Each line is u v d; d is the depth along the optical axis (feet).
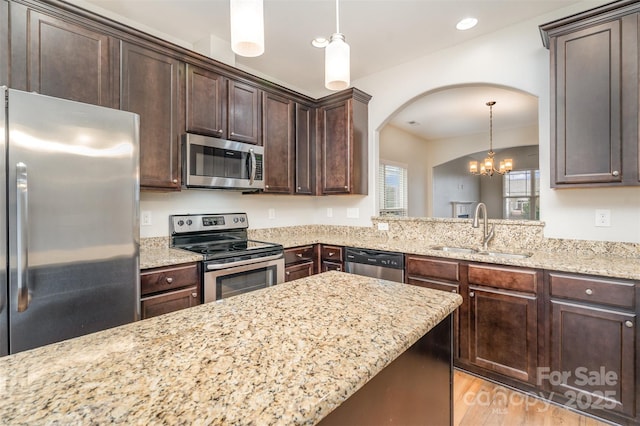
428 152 21.45
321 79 11.78
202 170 8.02
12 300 4.40
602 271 5.57
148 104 7.16
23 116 4.49
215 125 8.44
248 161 9.02
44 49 5.75
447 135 20.10
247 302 3.74
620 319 5.44
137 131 5.68
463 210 25.80
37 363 2.34
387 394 2.87
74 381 2.08
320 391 1.97
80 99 6.16
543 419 5.83
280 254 8.82
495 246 8.44
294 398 1.90
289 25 8.14
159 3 7.26
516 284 6.56
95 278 5.18
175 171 7.66
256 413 1.76
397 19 7.90
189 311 3.46
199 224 9.12
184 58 7.80
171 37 8.77
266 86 9.78
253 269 8.07
